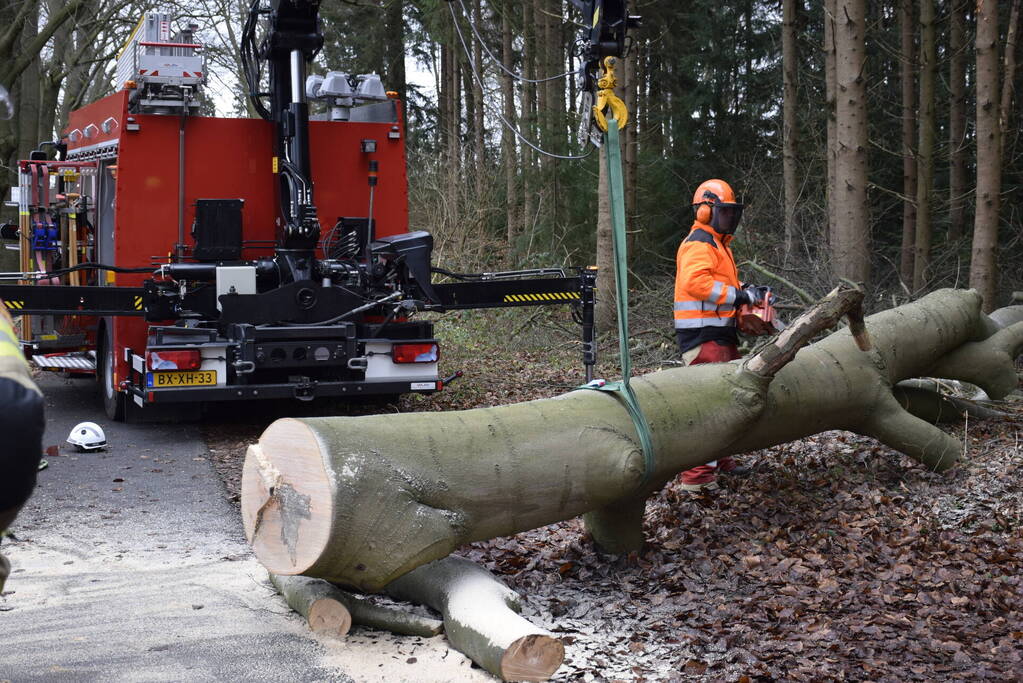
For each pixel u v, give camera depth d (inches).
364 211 352.2
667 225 790.5
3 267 650.2
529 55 806.5
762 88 917.2
